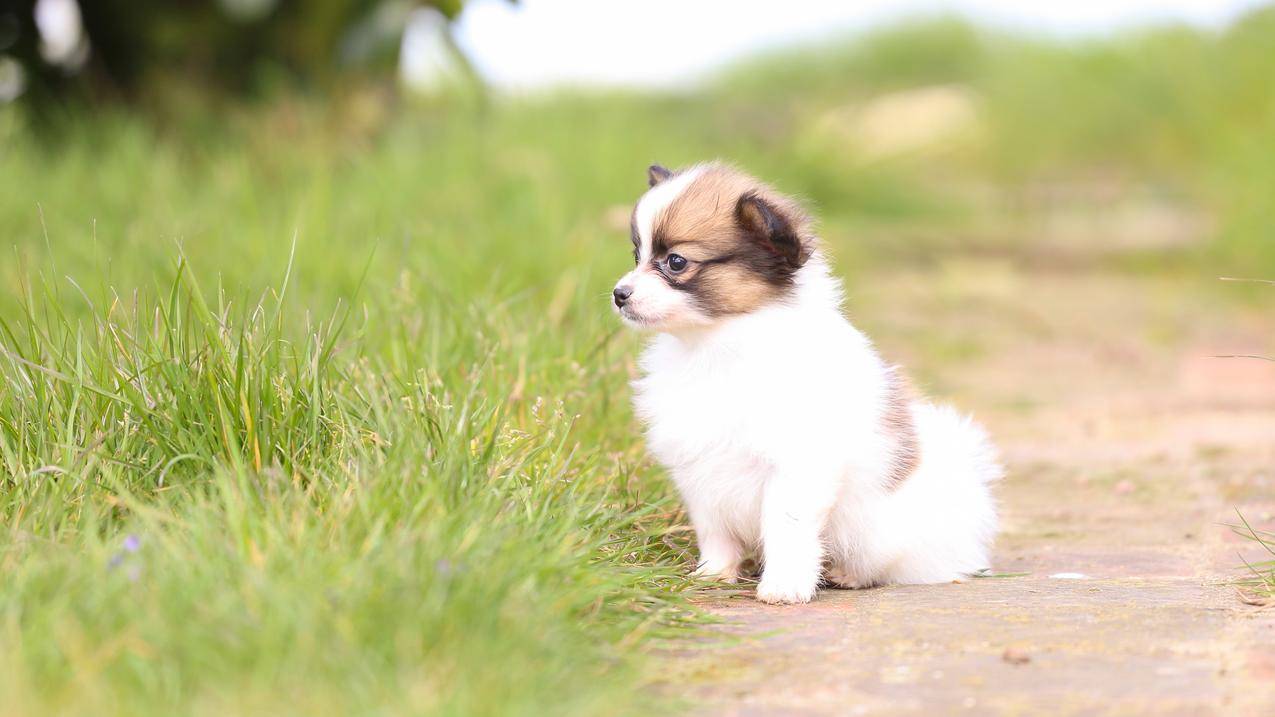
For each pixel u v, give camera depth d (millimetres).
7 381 4488
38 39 11508
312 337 4707
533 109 13211
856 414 4402
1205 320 11438
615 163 11414
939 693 3215
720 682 3318
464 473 4008
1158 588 4316
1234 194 13875
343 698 2869
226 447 4199
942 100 22797
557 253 8266
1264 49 16719
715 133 16578
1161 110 19016
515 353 5664
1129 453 6910
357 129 11203
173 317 4594
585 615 3662
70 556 3498
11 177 8852
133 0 11336
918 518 4629
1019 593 4328
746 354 4383
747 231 4387
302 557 3410
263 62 11805
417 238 8039
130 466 4145
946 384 8867
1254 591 4176
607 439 5391
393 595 3205
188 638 3002
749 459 4406
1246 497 5906
